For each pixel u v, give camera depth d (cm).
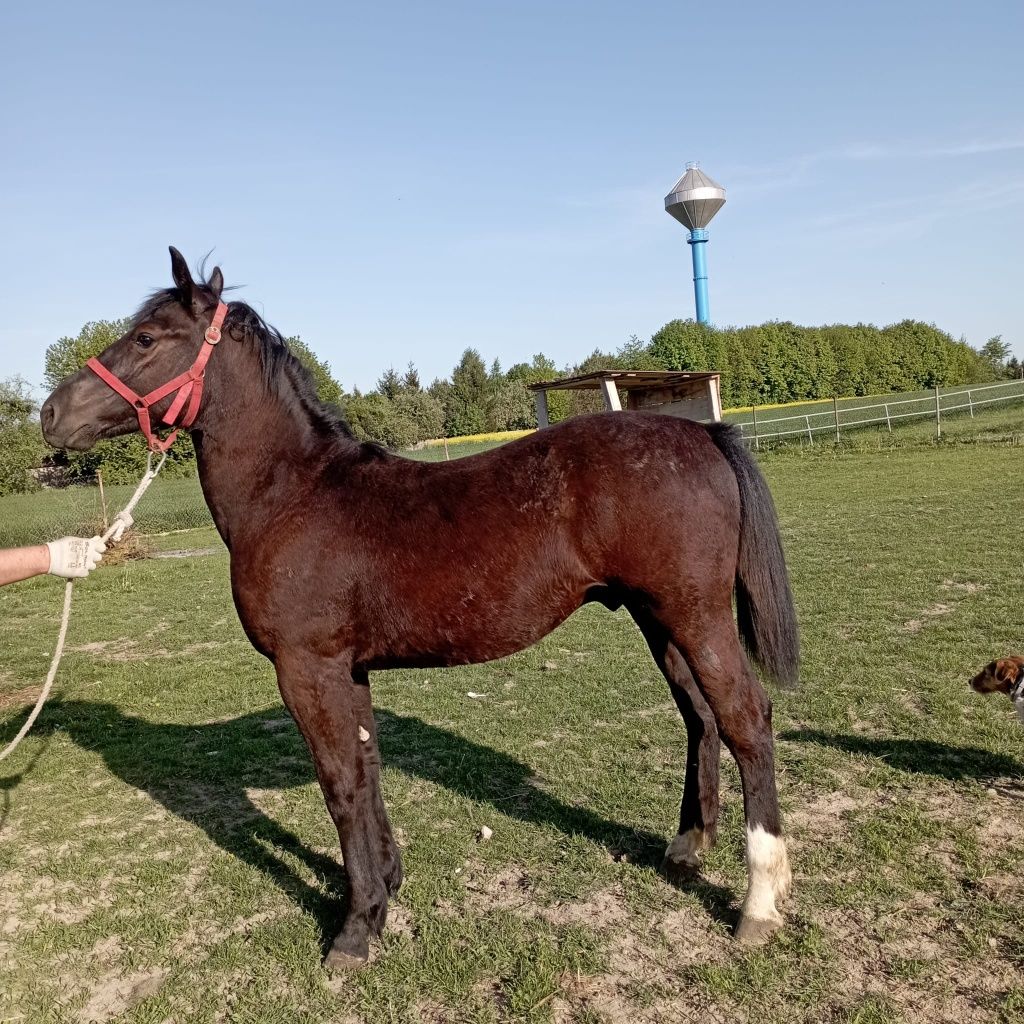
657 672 620
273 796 452
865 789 396
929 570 852
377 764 335
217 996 282
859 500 1428
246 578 298
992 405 3403
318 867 369
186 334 305
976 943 273
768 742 287
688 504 277
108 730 575
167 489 2612
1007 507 1195
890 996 254
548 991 265
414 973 284
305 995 281
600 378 1282
